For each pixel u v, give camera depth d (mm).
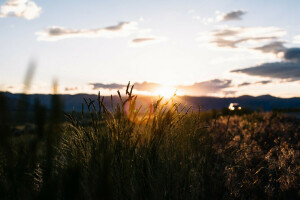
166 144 2621
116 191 2055
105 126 2480
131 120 2520
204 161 2549
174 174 2324
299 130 7109
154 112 2641
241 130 6902
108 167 1479
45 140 861
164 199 2213
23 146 949
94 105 2408
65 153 2393
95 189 1553
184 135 2744
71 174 1256
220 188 2348
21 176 1142
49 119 751
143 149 2572
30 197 1210
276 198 2727
